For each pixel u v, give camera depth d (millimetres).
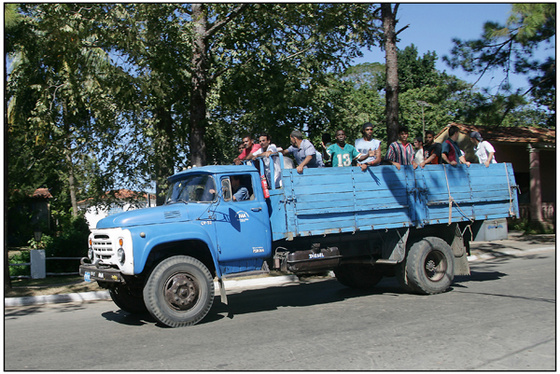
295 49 15922
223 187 7488
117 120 15898
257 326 6660
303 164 7719
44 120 14586
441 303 7797
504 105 15586
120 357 5379
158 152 15562
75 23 11641
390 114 13719
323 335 6020
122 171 16281
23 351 5797
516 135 21641
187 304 6789
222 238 7324
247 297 9406
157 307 6609
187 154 16625
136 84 13031
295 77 15305
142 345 5871
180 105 15266
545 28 14500
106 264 7113
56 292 10297
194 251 7422
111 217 7141
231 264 7504
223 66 15984
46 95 14188
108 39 12281
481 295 8359
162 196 15094
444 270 8812
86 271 7414
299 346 5559
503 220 9781
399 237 8578
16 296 9945
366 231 8586
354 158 8867
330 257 8000
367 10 13945
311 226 7652
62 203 33188
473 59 16156
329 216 7820
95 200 17094
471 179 9398
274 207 7797
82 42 12148
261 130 15664
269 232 7781
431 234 9188
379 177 8312
